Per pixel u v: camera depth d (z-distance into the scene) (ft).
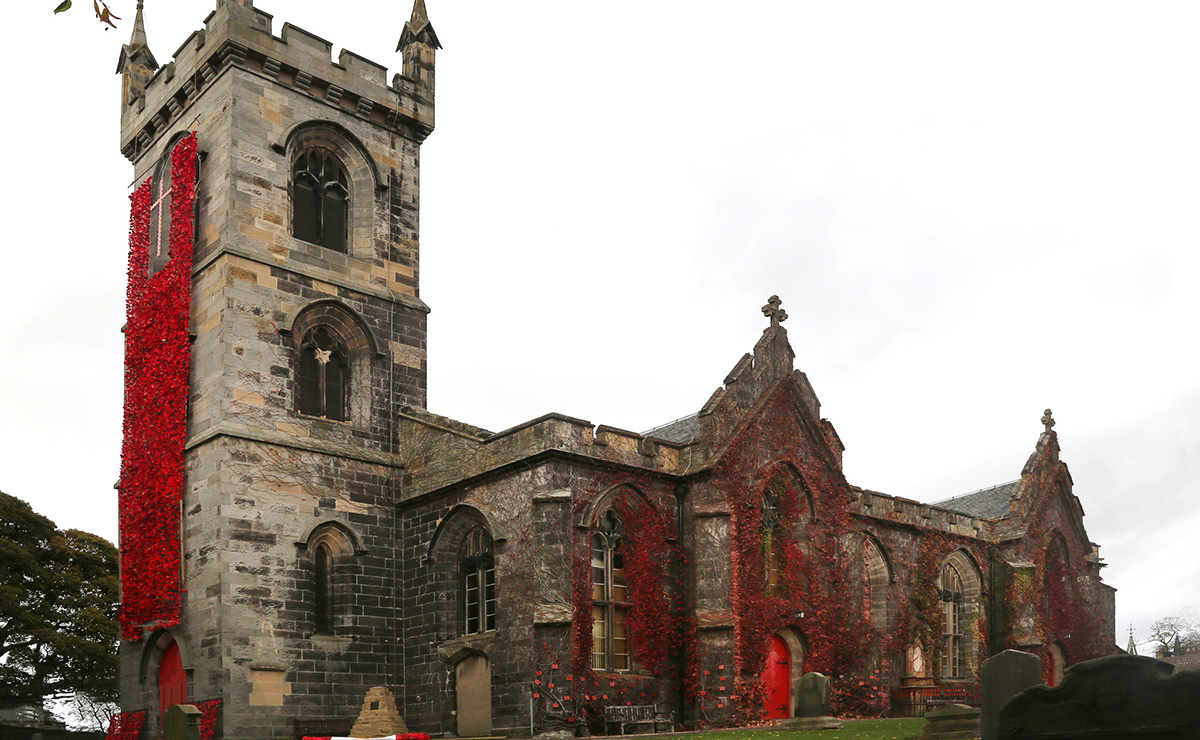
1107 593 209.87
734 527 137.18
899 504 172.45
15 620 203.10
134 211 157.38
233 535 128.36
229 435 131.03
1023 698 52.29
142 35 169.48
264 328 138.41
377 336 150.30
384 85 159.22
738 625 132.87
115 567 228.84
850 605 153.58
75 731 195.31
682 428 160.76
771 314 154.92
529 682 121.19
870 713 151.02
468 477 134.41
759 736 104.88
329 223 152.05
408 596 141.38
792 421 151.23
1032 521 190.29
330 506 138.10
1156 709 48.75
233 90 142.10
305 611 132.77
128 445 146.20
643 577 132.98
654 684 130.82
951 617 181.37
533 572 123.75
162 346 143.02
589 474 129.90
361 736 119.96
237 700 124.06
